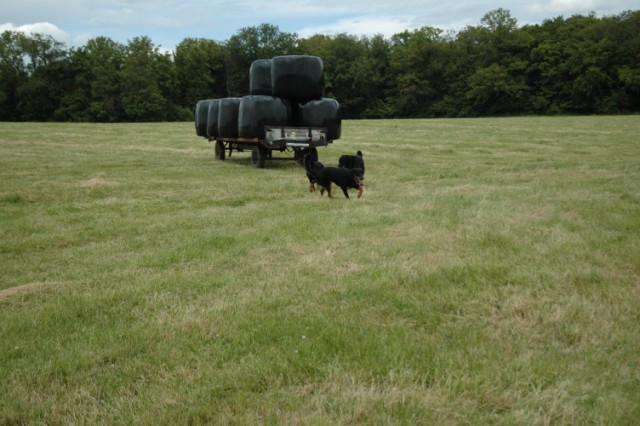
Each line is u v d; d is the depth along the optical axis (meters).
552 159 18.91
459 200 9.60
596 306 4.43
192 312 4.60
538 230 7.13
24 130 38.28
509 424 2.84
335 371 3.42
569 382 3.23
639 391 3.15
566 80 80.06
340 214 8.66
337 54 96.12
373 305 4.64
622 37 75.94
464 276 5.21
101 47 84.75
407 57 89.69
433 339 3.89
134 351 3.90
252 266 5.93
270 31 96.88
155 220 8.79
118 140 30.41
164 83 87.50
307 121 15.64
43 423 3.05
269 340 4.01
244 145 17.17
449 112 87.88
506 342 3.85
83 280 5.61
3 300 5.05
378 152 22.58
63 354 3.86
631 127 37.91
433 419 2.92
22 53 82.81
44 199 11.20
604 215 7.92
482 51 86.19
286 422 2.91
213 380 3.41
